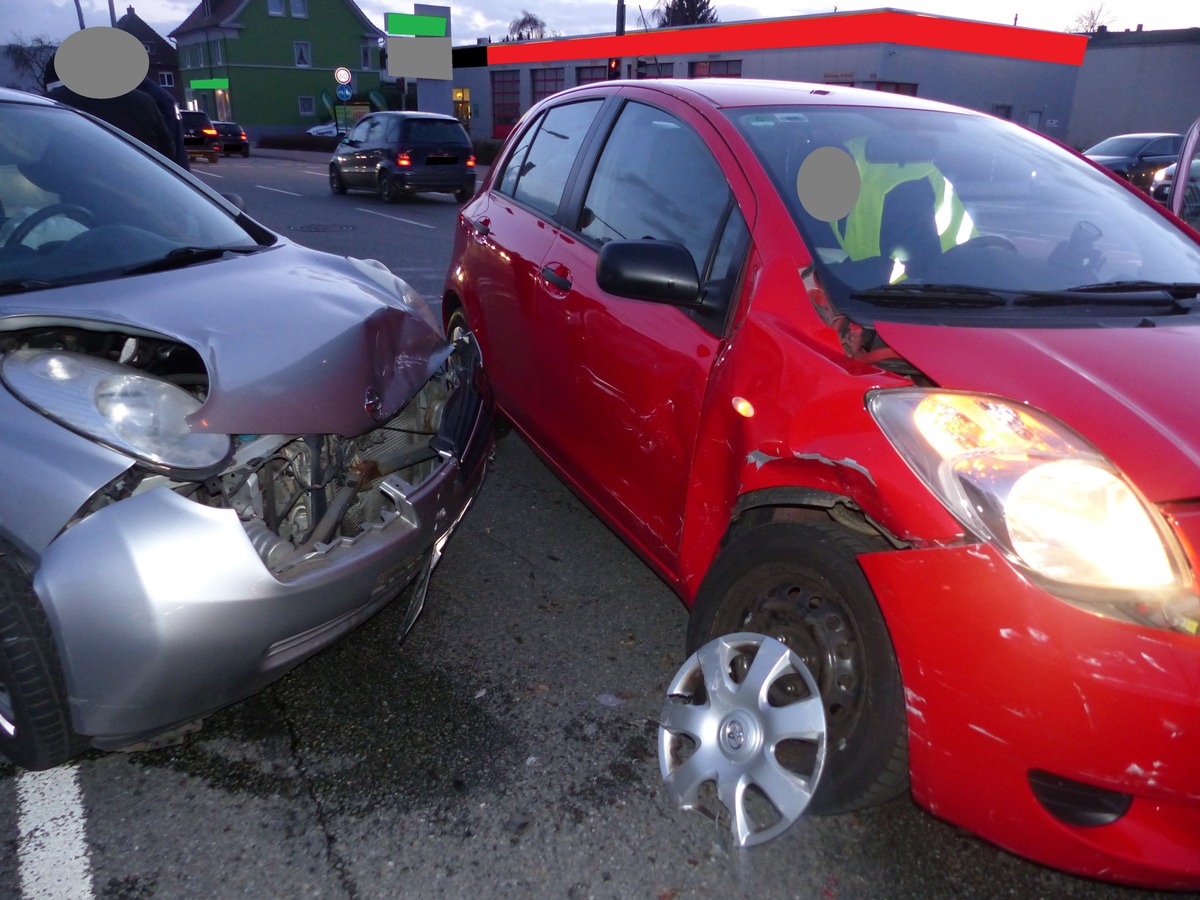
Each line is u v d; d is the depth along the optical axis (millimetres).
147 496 2039
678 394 2602
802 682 2086
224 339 2307
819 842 2246
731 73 29328
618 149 3447
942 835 2283
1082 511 1734
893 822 2312
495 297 3986
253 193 18875
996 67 28781
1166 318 2428
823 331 2219
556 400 3412
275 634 2143
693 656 2268
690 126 3023
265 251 3217
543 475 4465
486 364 4129
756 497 2225
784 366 2209
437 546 2709
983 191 2865
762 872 2158
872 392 1993
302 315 2520
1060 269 2619
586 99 3941
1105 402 1897
